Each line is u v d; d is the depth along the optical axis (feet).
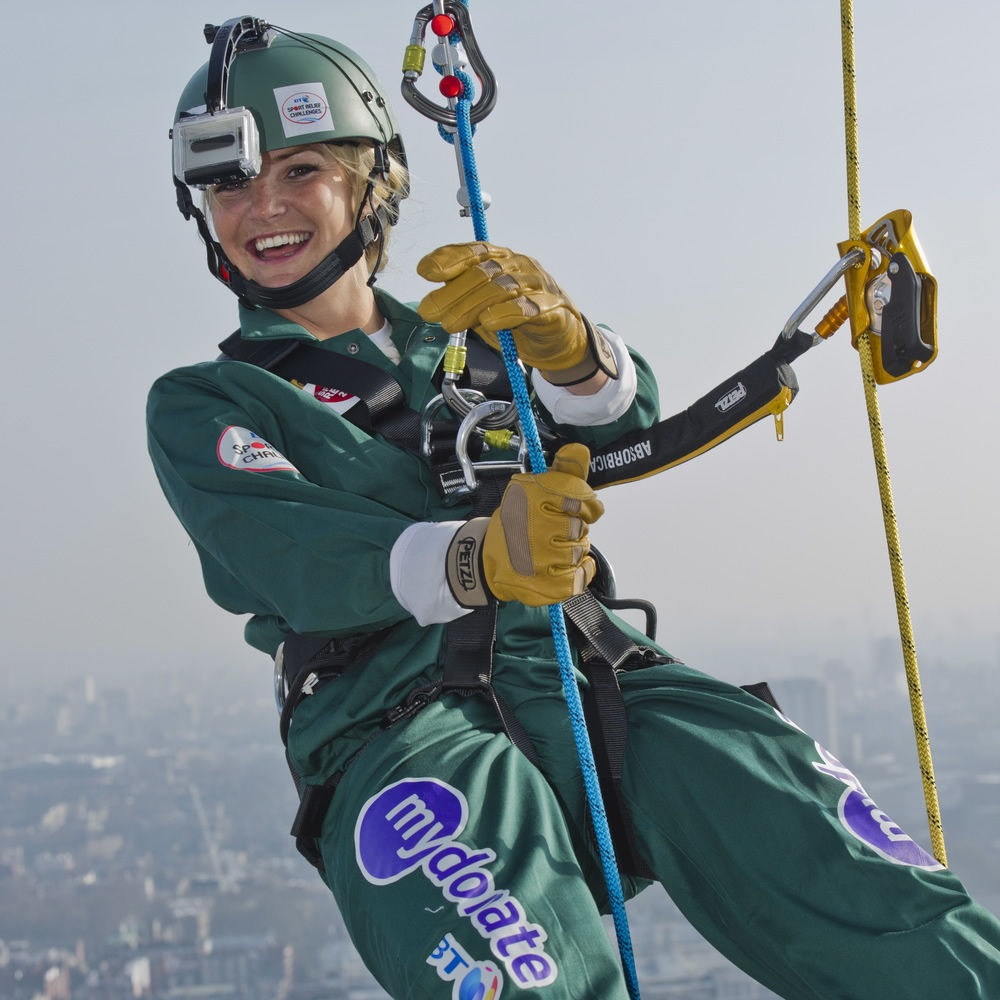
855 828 5.80
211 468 6.38
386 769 5.97
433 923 5.27
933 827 6.05
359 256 7.68
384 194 7.87
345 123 7.48
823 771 6.04
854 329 6.37
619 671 6.70
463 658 6.42
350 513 6.02
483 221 6.40
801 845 5.73
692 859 6.04
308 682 6.64
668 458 7.04
